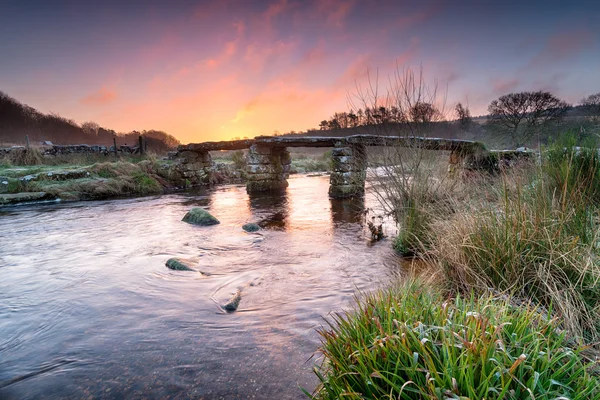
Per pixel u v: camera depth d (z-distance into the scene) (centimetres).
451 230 386
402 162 541
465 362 122
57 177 1284
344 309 327
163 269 475
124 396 217
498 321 163
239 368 241
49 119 7981
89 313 342
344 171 1178
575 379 131
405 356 138
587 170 420
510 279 282
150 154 2128
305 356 251
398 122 539
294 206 1013
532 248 286
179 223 797
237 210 962
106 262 512
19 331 308
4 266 499
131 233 700
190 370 241
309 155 3628
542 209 314
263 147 1416
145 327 310
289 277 429
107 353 269
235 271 461
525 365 126
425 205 518
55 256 545
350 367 144
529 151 540
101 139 8769
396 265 457
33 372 247
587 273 255
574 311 226
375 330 160
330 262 486
